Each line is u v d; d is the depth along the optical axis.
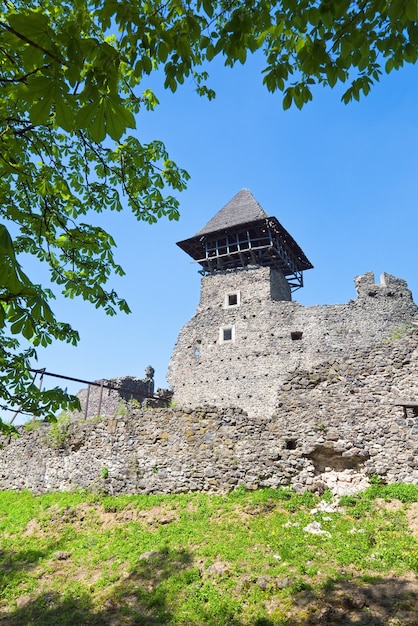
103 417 14.23
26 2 5.10
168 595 8.02
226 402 23.03
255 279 26.20
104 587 8.73
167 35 3.68
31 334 3.40
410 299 22.64
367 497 10.06
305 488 10.93
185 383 24.77
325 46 4.10
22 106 4.96
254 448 11.88
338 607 6.84
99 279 7.52
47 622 7.86
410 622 6.29
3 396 6.38
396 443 10.80
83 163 6.95
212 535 9.76
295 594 7.36
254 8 3.99
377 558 8.00
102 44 3.06
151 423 13.30
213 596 7.75
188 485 12.04
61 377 14.52
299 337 23.38
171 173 7.02
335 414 11.59
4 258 2.61
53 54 2.86
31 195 6.79
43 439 15.02
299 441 11.57
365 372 11.87
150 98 6.79
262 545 9.05
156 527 10.63
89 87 2.99
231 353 24.27
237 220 29.20
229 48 3.98
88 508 12.20
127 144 6.58
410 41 4.00
